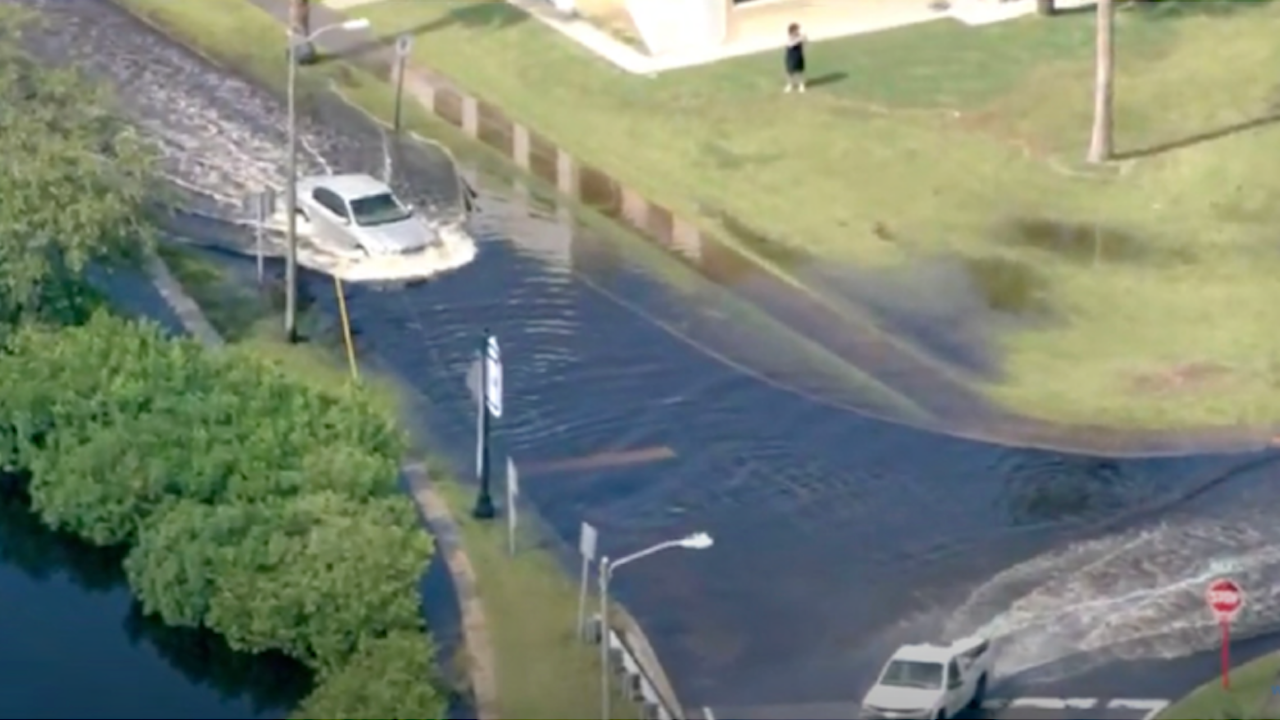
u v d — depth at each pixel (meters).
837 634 77.44
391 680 69.50
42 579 80.38
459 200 105.56
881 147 108.88
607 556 81.38
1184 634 77.50
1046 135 109.44
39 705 73.50
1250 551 81.94
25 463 82.06
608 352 94.69
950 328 95.81
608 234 102.94
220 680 75.06
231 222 103.12
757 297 98.38
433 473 86.06
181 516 76.25
